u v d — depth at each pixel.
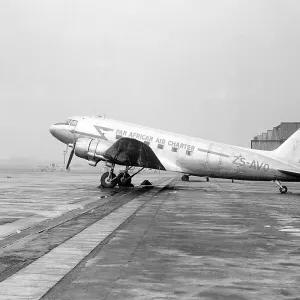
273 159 29.92
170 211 16.55
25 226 12.21
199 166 30.45
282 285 6.45
